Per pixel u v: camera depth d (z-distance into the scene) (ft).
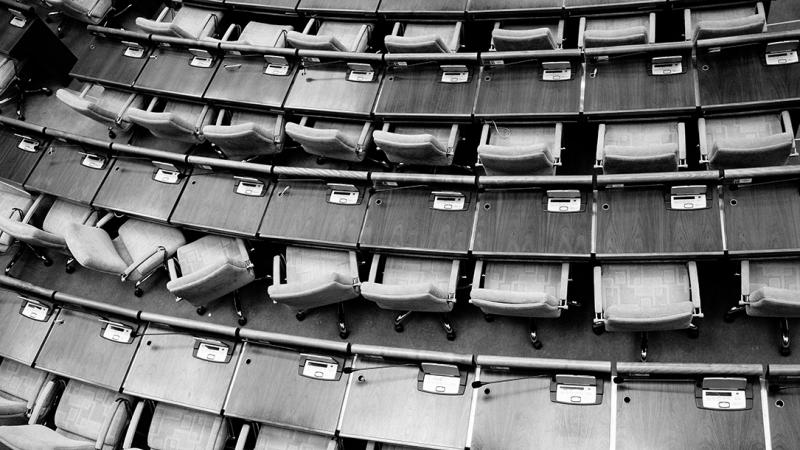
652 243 20.58
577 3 27.58
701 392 18.45
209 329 22.79
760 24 23.57
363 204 23.94
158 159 26.61
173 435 23.26
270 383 22.04
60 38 36.06
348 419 20.79
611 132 24.11
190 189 26.14
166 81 29.53
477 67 25.89
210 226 25.00
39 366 24.77
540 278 22.25
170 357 23.47
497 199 22.58
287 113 27.71
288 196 24.94
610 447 18.51
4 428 22.34
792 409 17.74
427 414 20.21
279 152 27.81
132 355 23.94
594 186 21.49
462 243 22.26
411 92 26.16
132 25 36.09
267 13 32.45
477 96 25.32
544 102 24.47
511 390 19.83
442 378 20.53
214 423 23.03
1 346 25.63
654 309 19.31
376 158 28.04
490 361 19.72
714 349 21.76
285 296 22.38
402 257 23.91
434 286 21.31
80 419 24.75
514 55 24.90
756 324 21.80
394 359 21.08
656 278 21.17
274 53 27.99
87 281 28.89
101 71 30.81
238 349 22.93
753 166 21.48
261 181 25.38
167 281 28.04
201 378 22.81
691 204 20.74
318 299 22.82
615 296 21.25
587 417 18.95
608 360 22.39
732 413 18.07
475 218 22.52
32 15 32.40
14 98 33.50
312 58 27.63
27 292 26.18
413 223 23.06
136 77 30.12
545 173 23.44
